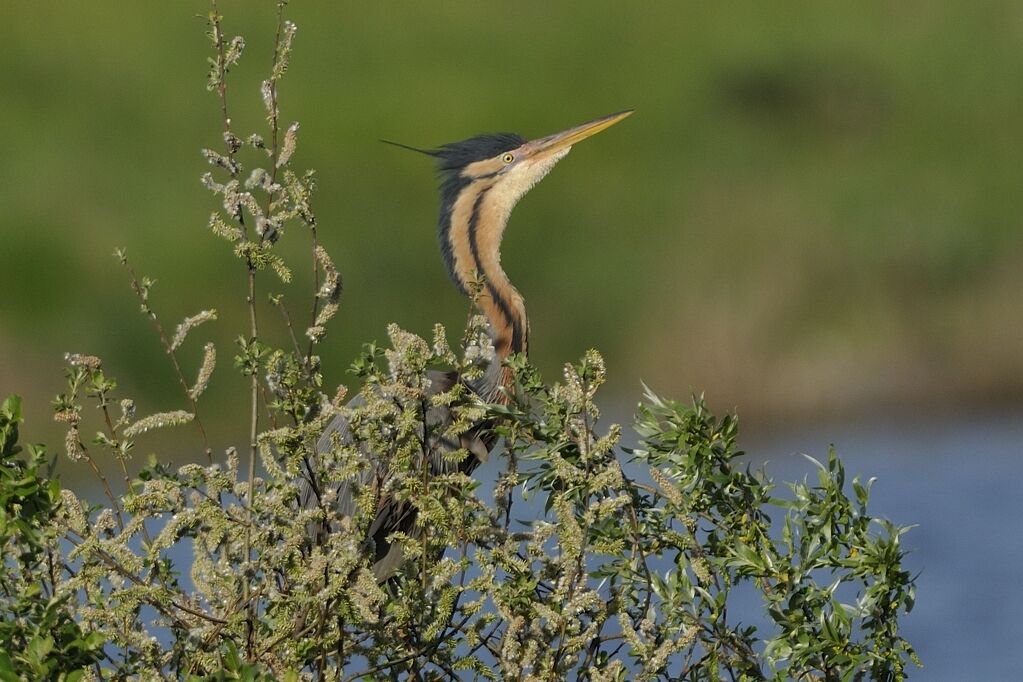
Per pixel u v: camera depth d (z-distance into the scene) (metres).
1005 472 15.21
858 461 15.79
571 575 4.98
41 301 17.84
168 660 5.24
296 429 5.17
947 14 27.31
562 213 21.31
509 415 5.57
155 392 16.64
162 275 18.42
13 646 4.90
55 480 5.15
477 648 5.15
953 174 21.80
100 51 25.00
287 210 5.61
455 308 18.91
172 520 5.11
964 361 18.34
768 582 5.75
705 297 19.03
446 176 8.88
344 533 5.04
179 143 22.34
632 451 5.91
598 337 18.92
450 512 5.10
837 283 19.22
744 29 27.02
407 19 27.09
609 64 25.95
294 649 5.07
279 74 5.68
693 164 22.72
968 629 11.92
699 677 5.63
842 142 23.27
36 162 21.27
